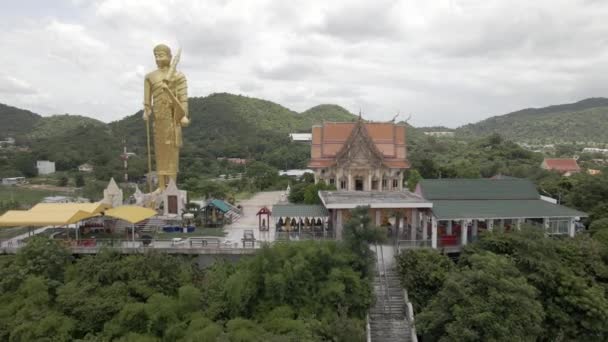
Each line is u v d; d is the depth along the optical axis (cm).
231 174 15100
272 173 12131
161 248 4638
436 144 19338
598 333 3825
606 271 4238
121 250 4622
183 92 6694
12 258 4588
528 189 5666
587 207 5944
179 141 6800
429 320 3616
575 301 3844
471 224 5478
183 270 4344
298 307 3916
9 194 11444
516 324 3328
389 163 7894
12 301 4100
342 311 3659
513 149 15888
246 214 7262
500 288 3444
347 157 7550
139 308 3744
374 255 4397
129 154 16462
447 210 5006
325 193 6000
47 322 3675
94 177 13625
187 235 5553
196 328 3553
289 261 4041
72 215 4912
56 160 16575
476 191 5559
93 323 3822
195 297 3900
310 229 5641
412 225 5112
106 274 4194
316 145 8100
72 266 4431
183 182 11762
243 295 3881
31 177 14900
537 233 4359
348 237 4291
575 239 4734
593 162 17238
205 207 6288
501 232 4612
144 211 5312
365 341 3597
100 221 5878
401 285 4322
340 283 3947
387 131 8131
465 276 3666
